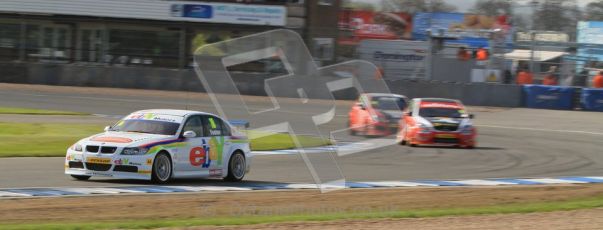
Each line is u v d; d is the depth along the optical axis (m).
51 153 64.88
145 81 143.38
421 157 72.12
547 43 144.12
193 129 50.94
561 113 126.69
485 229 32.38
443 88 135.38
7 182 47.38
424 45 152.62
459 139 81.12
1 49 157.88
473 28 192.25
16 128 82.69
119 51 156.88
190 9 154.62
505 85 134.38
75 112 104.44
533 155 76.50
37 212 37.00
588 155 77.94
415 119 82.56
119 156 47.12
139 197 42.69
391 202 43.88
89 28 158.50
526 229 32.66
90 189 45.34
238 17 155.75
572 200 46.31
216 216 37.31
